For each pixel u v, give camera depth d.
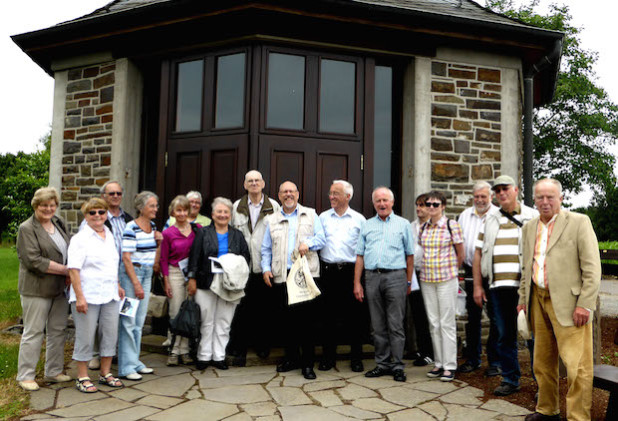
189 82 5.22
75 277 3.33
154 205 3.83
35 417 2.92
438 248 3.81
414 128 5.20
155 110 5.80
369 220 4.00
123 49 5.38
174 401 3.23
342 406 3.17
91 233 3.44
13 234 13.45
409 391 3.50
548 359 2.95
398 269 3.84
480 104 5.39
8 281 10.84
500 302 3.51
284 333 4.64
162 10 4.77
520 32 5.11
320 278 4.11
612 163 17.05
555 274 2.82
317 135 4.96
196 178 5.07
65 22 5.54
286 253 4.01
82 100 5.65
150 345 4.61
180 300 4.07
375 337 3.92
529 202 7.00
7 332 5.38
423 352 4.33
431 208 3.84
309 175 4.93
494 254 3.57
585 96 16.39
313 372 3.83
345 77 5.12
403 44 5.15
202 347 4.00
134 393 3.39
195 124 5.16
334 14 4.70
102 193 4.07
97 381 3.70
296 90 4.97
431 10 5.22
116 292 3.54
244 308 4.30
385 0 5.24
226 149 4.92
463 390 3.54
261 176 4.34
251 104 4.82
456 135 5.29
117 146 5.37
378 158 5.50
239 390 3.48
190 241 4.12
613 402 2.80
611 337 5.64
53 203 3.51
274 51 4.89
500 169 5.42
